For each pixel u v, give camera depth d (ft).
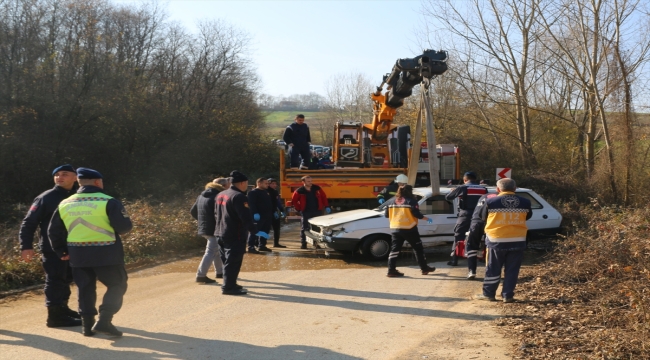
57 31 79.10
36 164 65.36
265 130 133.80
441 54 37.35
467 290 25.94
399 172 47.39
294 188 46.57
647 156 56.80
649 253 25.27
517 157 77.97
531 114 80.43
